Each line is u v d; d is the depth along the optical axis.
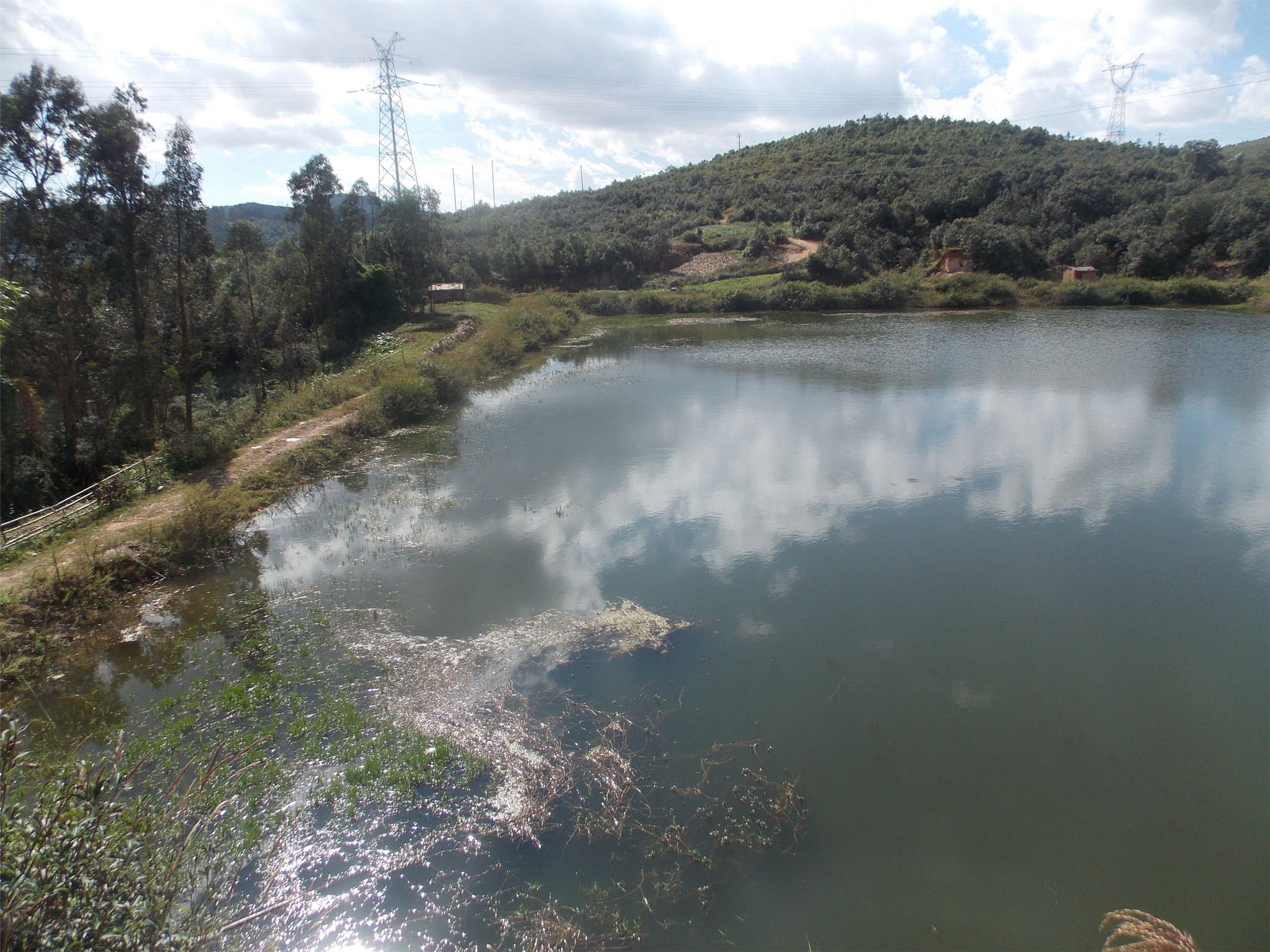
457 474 17.48
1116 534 13.48
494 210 105.06
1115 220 58.91
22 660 9.64
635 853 6.73
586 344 40.22
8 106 17.58
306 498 16.14
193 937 4.97
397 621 10.61
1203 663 9.60
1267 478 16.14
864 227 62.88
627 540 13.41
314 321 37.88
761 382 27.78
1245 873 6.56
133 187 19.78
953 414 22.23
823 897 6.33
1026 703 8.84
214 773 7.39
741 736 8.22
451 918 6.06
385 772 7.50
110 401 20.53
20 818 4.79
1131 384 25.81
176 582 12.26
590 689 8.99
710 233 71.44
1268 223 51.59
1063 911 6.20
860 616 10.73
